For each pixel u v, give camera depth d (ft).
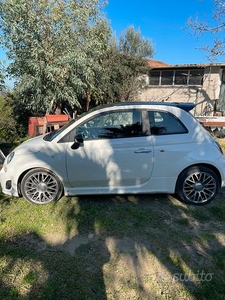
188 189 11.51
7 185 11.50
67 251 8.38
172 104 11.81
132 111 11.16
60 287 6.84
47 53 26.20
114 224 9.92
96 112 11.19
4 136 33.04
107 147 10.96
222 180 11.42
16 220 10.19
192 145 11.16
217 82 48.19
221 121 30.40
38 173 11.30
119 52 45.27
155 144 11.01
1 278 7.16
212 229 9.70
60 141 11.15
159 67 50.39
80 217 10.39
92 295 6.58
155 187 11.47
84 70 27.94
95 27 29.27
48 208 11.12
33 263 7.78
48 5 25.80
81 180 11.28
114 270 7.48
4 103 35.40
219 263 7.76
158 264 7.75
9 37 26.17
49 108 29.71
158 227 9.77
